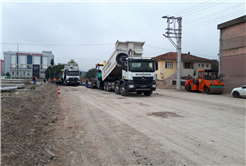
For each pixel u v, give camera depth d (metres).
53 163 3.88
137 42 16.14
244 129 6.14
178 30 22.75
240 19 19.27
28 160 3.78
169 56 36.31
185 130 6.04
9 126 5.21
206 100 13.02
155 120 7.29
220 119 7.45
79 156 4.24
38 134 5.42
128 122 7.03
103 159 4.09
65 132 5.93
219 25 21.81
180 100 12.86
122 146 4.80
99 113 8.61
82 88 25.08
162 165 3.80
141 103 11.39
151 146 4.77
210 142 5.01
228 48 21.02
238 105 10.88
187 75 34.69
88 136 5.57
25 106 8.05
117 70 17.53
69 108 9.88
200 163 3.87
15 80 24.97
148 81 14.48
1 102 7.66
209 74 18.83
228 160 3.99
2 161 3.41
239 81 19.72
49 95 14.19
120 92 15.90
